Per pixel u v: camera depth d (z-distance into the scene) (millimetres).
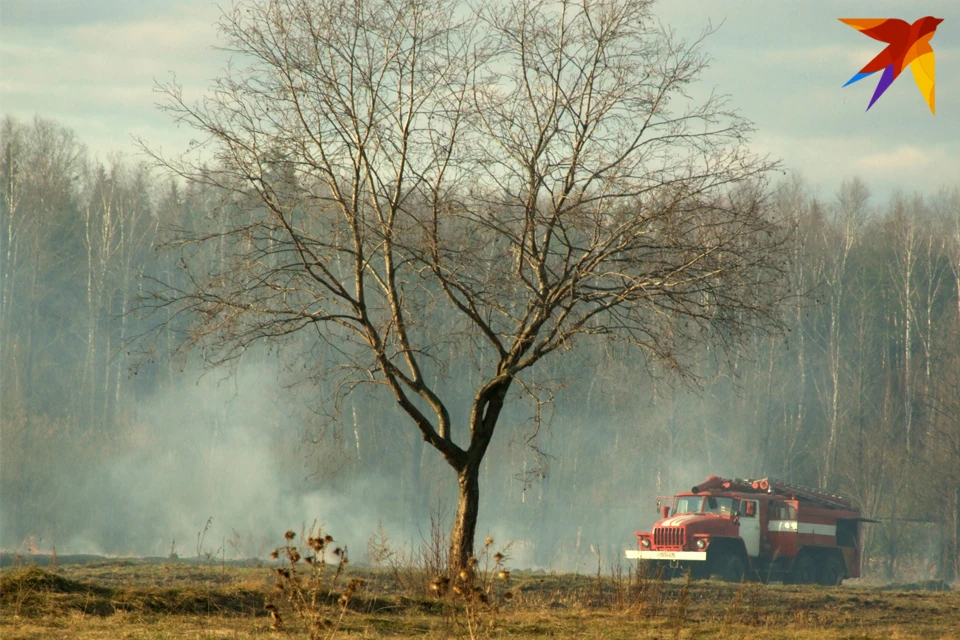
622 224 31984
